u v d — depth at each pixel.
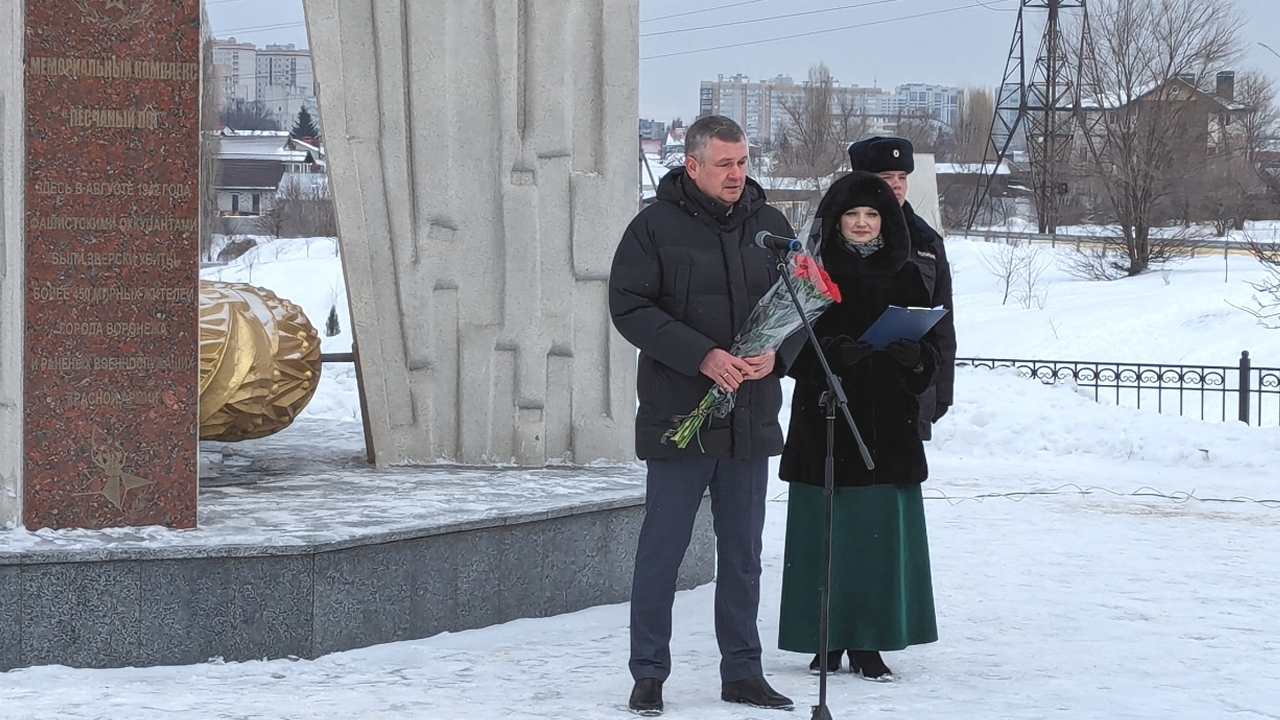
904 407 5.27
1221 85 35.38
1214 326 22.81
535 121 7.19
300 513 5.91
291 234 51.31
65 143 5.32
